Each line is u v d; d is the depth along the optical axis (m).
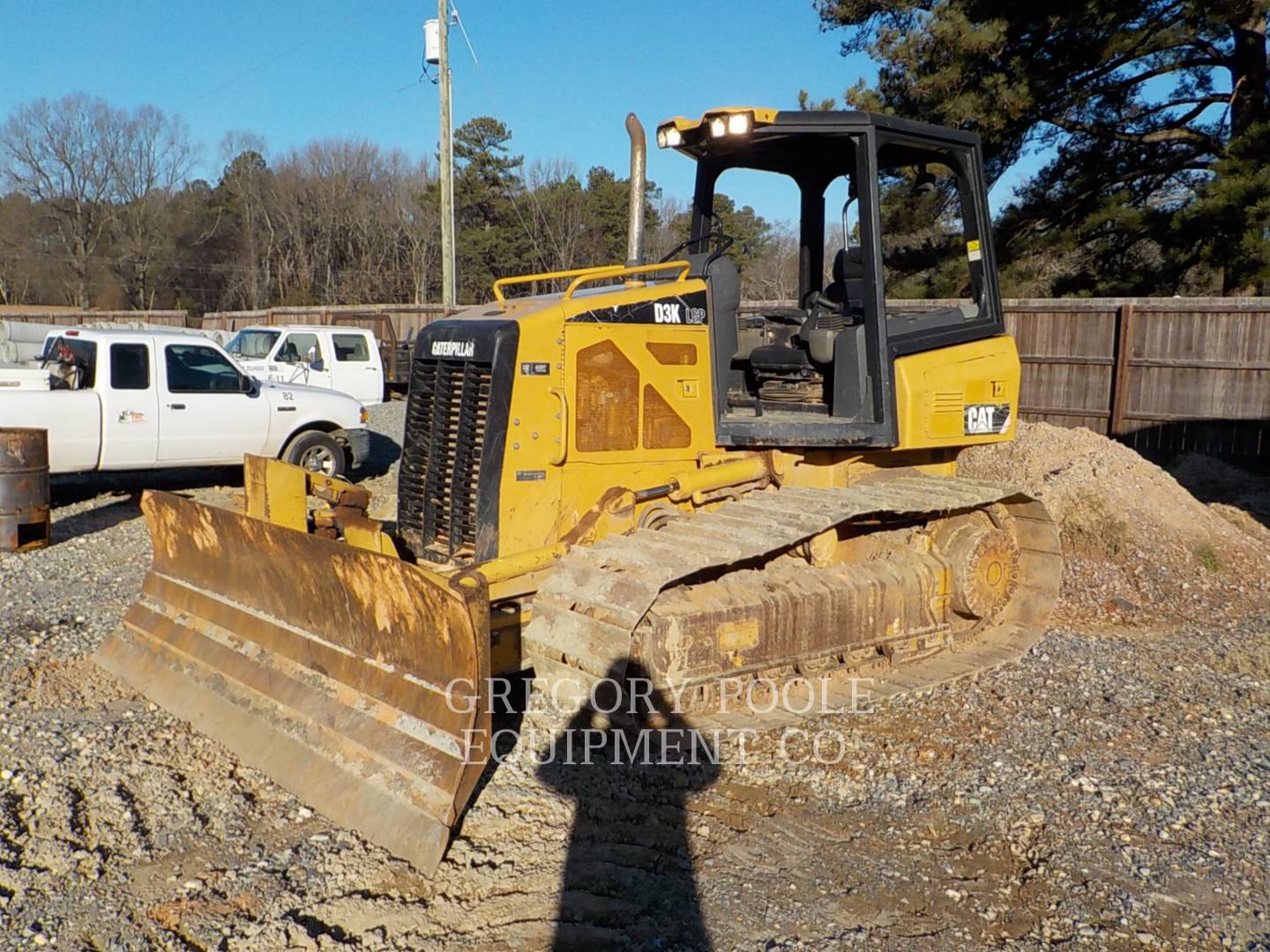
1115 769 4.89
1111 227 16.75
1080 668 6.27
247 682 4.91
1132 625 7.50
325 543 4.42
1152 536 9.17
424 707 4.14
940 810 4.47
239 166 59.91
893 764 4.89
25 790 4.43
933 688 5.82
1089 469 9.92
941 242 17.66
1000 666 6.18
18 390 9.99
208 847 4.04
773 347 6.24
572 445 5.21
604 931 3.52
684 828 4.26
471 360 5.13
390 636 4.32
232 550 5.14
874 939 3.53
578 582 4.71
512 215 41.25
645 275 5.91
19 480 9.02
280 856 3.97
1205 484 12.36
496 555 5.06
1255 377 12.48
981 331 6.22
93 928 3.51
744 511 5.33
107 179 55.16
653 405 5.47
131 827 4.15
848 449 5.76
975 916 3.70
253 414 11.38
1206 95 16.91
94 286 54.94
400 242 57.69
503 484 5.05
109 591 7.77
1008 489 6.01
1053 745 5.15
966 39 15.16
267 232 59.22
